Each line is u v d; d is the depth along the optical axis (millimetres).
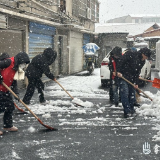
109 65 7648
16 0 10273
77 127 5613
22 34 11336
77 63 20328
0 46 9609
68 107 7617
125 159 4012
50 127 5383
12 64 5027
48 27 14234
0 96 5051
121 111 7117
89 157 4074
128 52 6480
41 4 12992
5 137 4957
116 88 7598
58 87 11602
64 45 17391
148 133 5219
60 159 4000
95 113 6891
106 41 26188
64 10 16625
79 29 18094
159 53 20438
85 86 11859
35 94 9906
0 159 3986
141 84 12109
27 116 6516
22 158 4027
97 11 27141
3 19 8953
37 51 13000
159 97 7219
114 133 5207
